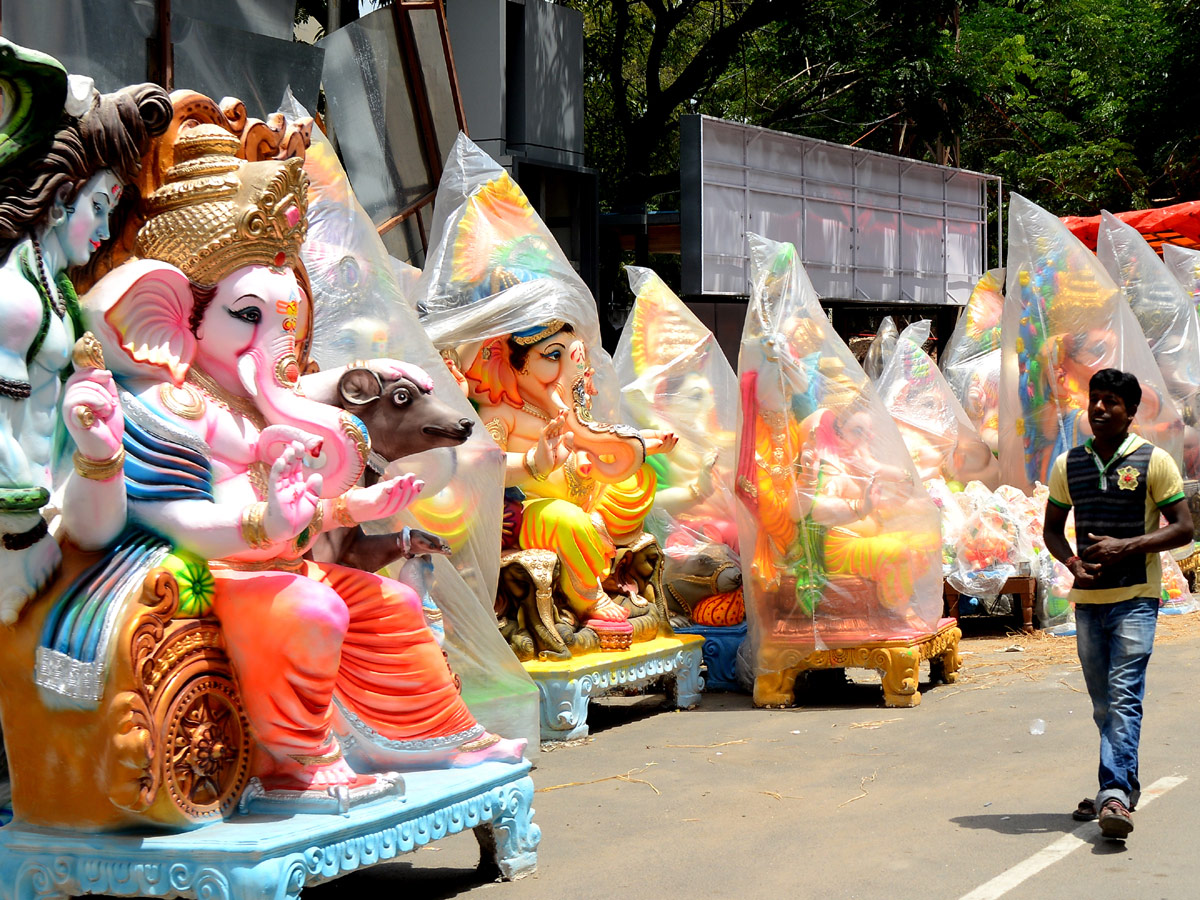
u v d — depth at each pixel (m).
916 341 10.90
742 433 7.53
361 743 4.34
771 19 19.92
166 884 3.58
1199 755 5.91
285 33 8.55
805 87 22.94
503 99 12.98
